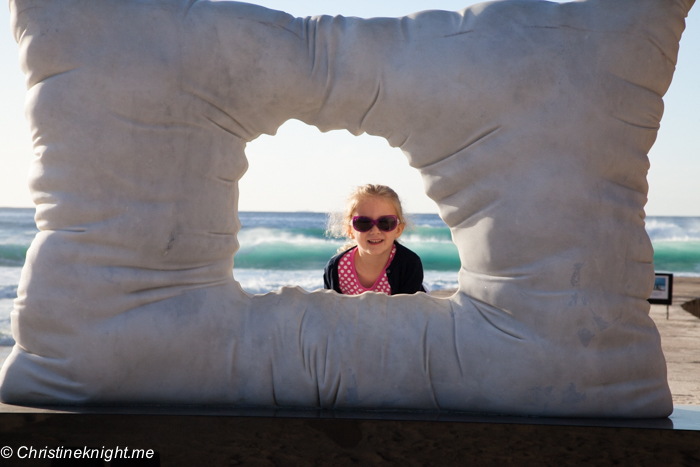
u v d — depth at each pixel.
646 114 1.86
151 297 1.82
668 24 1.83
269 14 1.88
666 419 1.81
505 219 1.80
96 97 1.76
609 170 1.81
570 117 1.78
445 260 19.92
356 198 2.55
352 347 1.85
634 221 1.88
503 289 1.82
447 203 1.94
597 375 1.77
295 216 31.02
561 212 1.77
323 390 1.86
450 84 1.81
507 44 1.81
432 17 1.91
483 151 1.82
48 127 1.78
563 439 1.70
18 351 1.88
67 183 1.78
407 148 1.95
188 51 1.79
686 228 23.69
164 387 1.83
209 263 1.92
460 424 1.72
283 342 1.87
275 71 1.83
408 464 1.73
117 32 1.77
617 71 1.79
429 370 1.85
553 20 1.82
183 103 1.81
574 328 1.76
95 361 1.78
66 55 1.76
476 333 1.84
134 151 1.78
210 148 1.88
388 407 1.87
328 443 1.74
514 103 1.79
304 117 1.98
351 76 1.85
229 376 1.85
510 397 1.80
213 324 1.85
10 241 19.58
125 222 1.78
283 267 18.53
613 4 1.82
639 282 1.86
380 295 1.94
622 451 1.69
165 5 1.81
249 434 1.74
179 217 1.83
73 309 1.77
